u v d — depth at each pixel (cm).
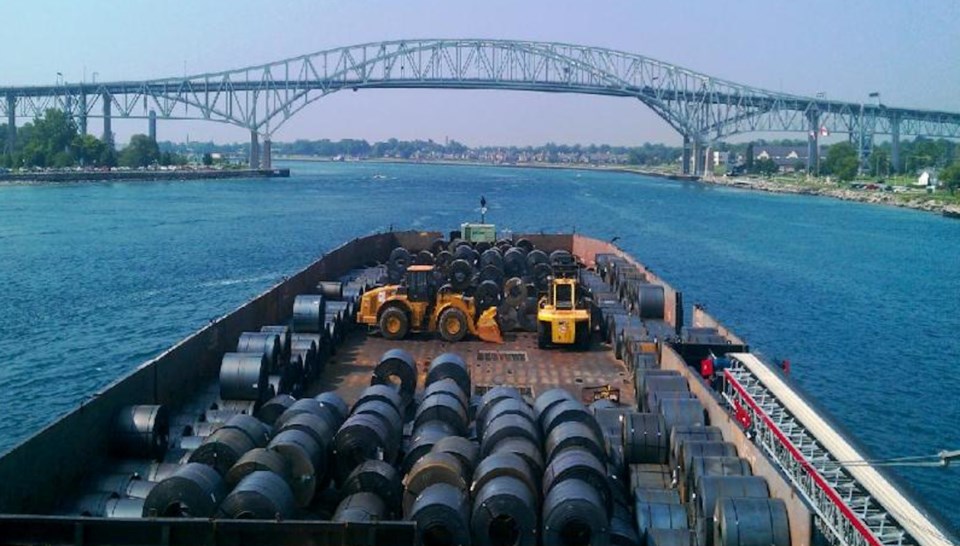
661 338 2745
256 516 1455
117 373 3806
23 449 1561
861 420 3391
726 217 13262
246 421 1794
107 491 1741
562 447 1728
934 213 14488
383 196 16412
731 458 1716
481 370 2825
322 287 3538
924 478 2820
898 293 6388
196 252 7775
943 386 3866
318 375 2742
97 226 9762
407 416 2238
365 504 1541
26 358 4006
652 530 1619
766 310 5625
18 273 6334
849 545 1634
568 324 3017
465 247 4475
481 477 1556
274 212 12262
